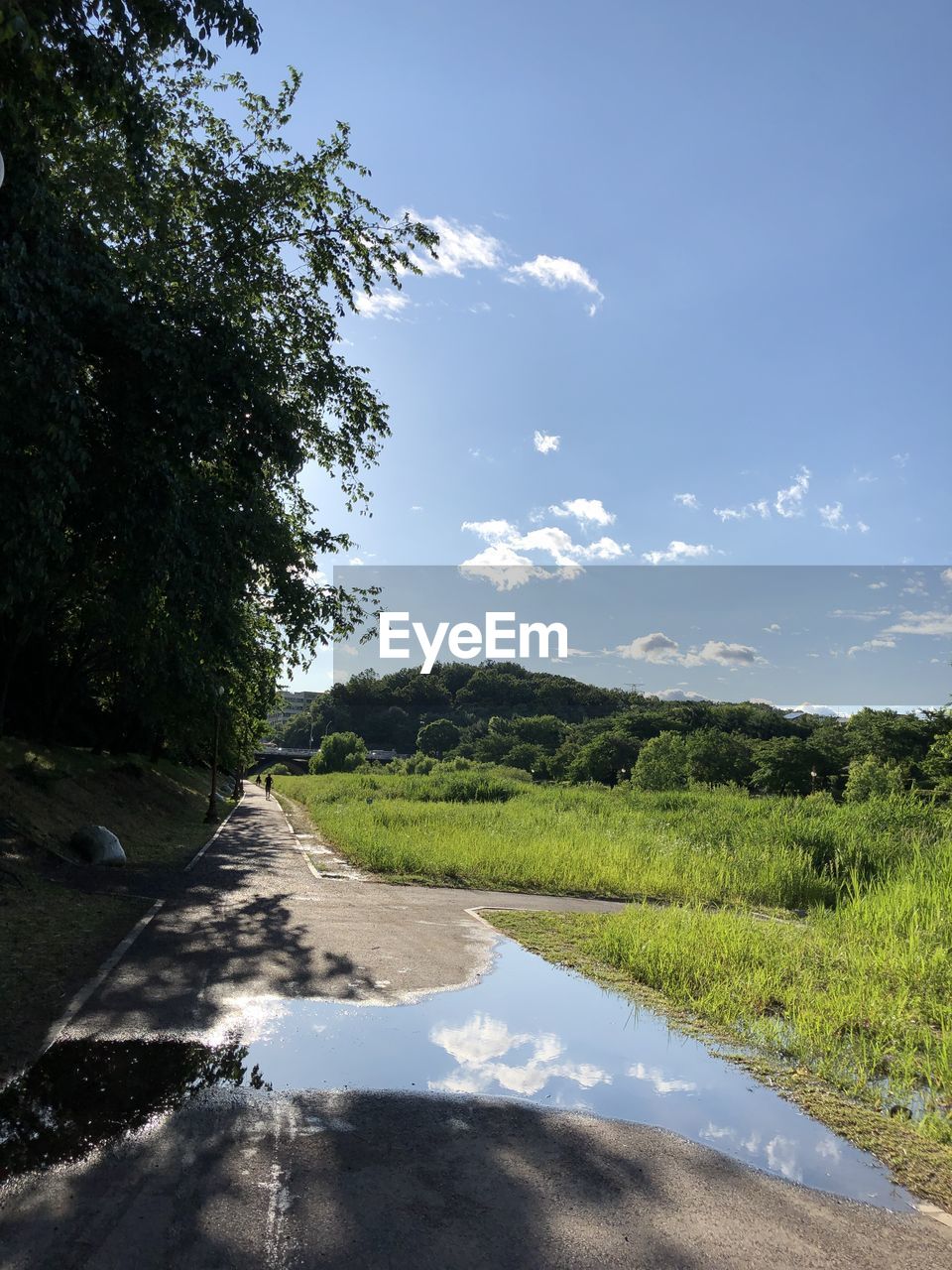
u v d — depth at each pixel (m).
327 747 116.81
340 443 16.19
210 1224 3.56
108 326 9.80
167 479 10.39
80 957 8.20
